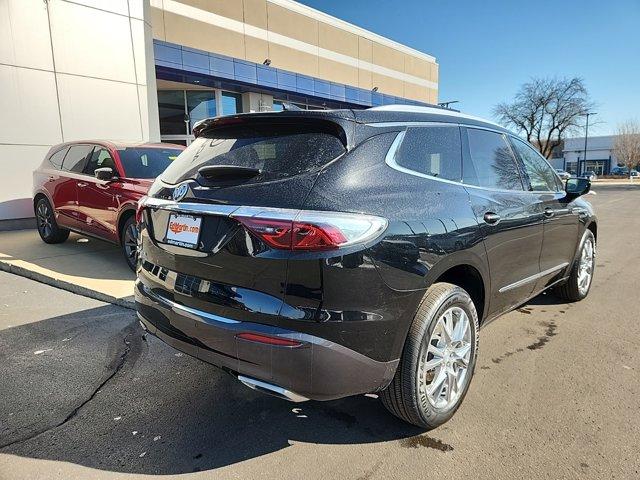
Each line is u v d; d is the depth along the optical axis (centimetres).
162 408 297
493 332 420
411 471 235
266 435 268
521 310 481
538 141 4600
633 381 325
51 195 722
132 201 551
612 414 282
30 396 311
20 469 238
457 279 302
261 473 235
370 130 252
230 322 227
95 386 324
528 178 385
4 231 922
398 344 240
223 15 1795
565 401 298
